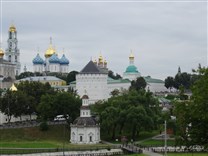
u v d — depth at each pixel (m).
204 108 110.69
